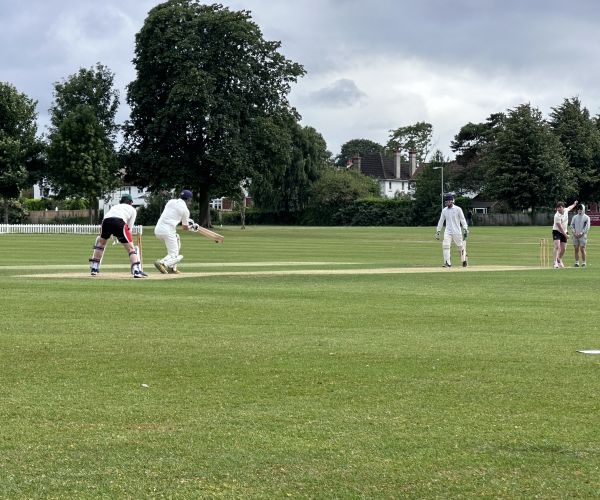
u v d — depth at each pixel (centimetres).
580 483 614
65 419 765
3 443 696
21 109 7975
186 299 1631
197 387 886
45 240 5212
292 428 740
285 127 7812
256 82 7644
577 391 873
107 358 1029
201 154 7606
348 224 11744
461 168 12688
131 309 1471
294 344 1132
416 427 745
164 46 7369
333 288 1898
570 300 1681
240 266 2727
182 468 641
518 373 955
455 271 2522
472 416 779
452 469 641
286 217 12081
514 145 10906
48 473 630
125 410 795
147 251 3831
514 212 11394
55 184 7944
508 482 616
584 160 11631
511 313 1466
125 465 647
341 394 859
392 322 1348
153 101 7606
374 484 611
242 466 646
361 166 16688
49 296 1652
